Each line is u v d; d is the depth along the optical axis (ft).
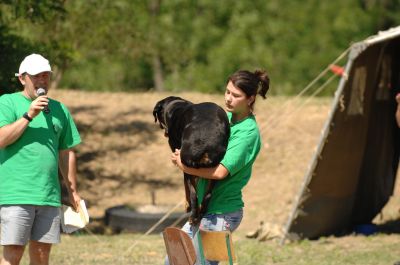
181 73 147.54
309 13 155.02
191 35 151.23
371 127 47.24
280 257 41.63
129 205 52.29
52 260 40.04
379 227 50.29
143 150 68.85
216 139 23.97
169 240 24.40
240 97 24.22
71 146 28.19
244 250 43.47
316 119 74.69
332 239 46.75
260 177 63.36
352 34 154.30
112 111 77.61
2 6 54.85
